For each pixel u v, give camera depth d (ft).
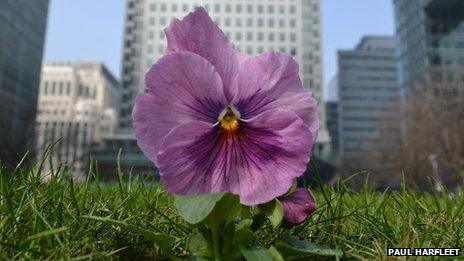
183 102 0.40
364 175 0.92
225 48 0.42
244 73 0.42
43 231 0.43
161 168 0.38
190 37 0.42
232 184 0.40
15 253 0.41
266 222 0.56
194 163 0.39
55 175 0.62
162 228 0.57
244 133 0.41
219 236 0.40
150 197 0.72
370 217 0.61
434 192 0.86
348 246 0.49
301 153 0.40
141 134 0.39
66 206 0.57
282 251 0.42
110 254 0.41
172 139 0.39
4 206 0.49
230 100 0.41
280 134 0.40
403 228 0.54
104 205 0.58
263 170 0.40
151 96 0.39
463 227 0.58
